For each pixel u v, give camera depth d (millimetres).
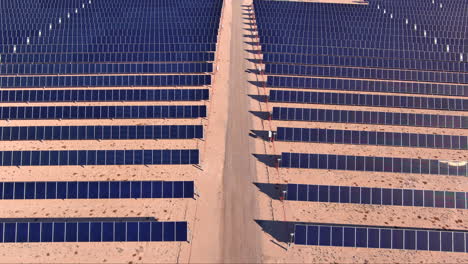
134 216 34500
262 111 48906
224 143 43188
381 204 36031
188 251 31359
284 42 66625
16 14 77062
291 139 43625
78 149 42688
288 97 50781
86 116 46969
